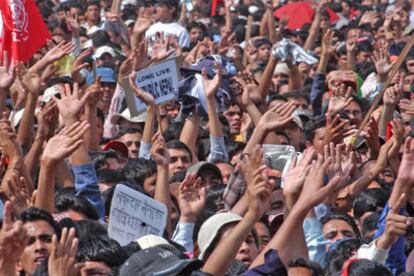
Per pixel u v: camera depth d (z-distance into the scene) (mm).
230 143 17656
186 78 17766
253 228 12828
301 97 20656
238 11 33156
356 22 32938
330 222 13938
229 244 11672
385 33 29672
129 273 10008
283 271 11352
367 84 22406
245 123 19281
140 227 12922
